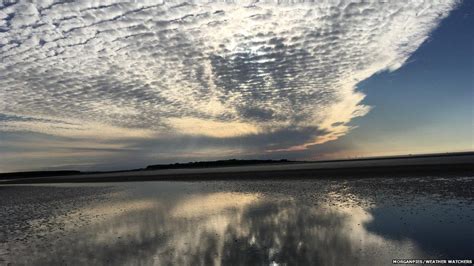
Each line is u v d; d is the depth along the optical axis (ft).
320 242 43.01
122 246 46.26
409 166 136.36
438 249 38.24
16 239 54.60
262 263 36.68
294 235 46.80
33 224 67.15
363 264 35.06
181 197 95.71
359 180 107.55
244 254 39.96
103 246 46.88
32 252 46.03
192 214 66.90
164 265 37.86
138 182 173.78
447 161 161.07
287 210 64.69
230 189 108.78
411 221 50.78
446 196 67.46
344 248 40.29
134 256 41.60
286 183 115.96
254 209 67.92
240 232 50.08
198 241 46.52
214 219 60.59
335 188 92.68
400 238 42.98
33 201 109.19
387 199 69.41
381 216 55.16
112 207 83.30
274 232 48.96
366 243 41.78
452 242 40.24
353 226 50.08
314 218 56.49
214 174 189.47
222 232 50.75
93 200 101.19
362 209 61.41
